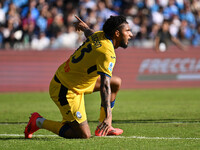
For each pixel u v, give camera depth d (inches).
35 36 2161.7
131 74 1991.9
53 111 1133.1
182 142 601.6
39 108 1221.1
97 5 2393.0
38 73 1971.0
